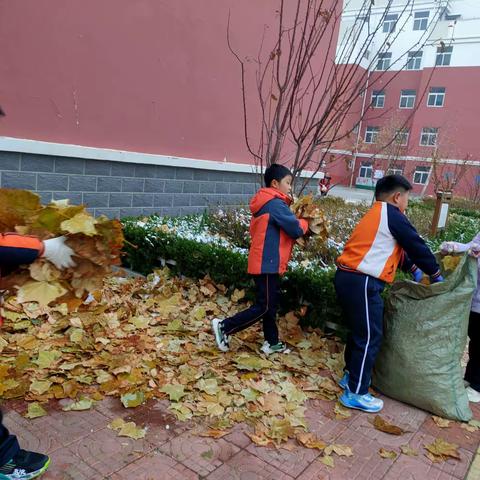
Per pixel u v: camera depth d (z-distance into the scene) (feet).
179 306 14.07
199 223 21.20
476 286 9.91
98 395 9.34
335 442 8.57
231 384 10.19
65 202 6.41
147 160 20.62
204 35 22.00
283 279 13.37
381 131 83.56
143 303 14.29
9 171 16.40
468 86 101.40
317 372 11.13
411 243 9.45
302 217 11.53
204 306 14.12
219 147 24.29
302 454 8.11
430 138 102.83
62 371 9.93
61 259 5.85
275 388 10.19
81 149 18.13
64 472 7.18
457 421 9.60
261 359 11.34
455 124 102.53
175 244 16.22
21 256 5.50
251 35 24.11
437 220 27.68
